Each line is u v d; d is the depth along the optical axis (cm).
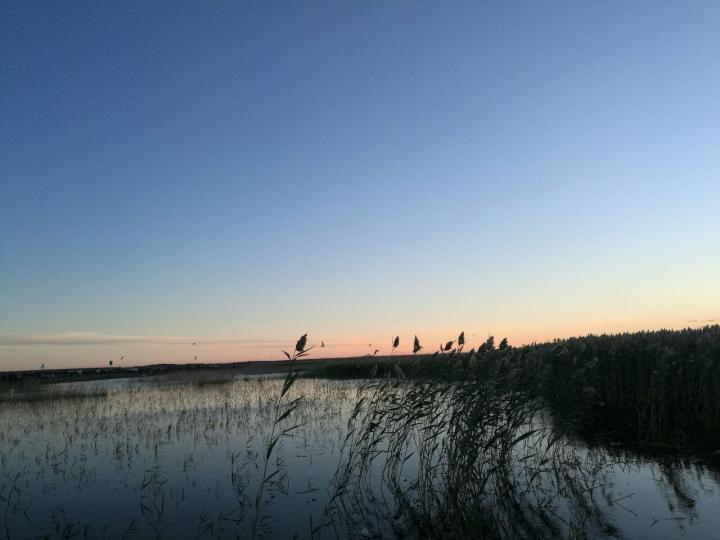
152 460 1520
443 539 902
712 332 2045
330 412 2358
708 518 941
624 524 930
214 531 969
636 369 2036
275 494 1177
